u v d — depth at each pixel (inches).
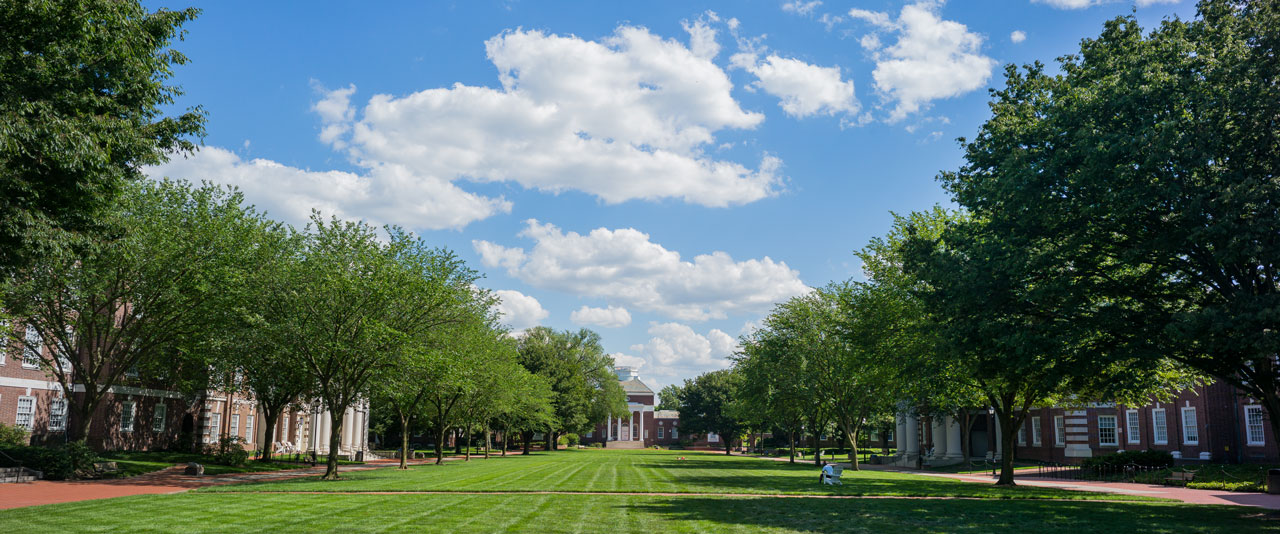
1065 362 802.8
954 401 1362.0
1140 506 848.9
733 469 1796.3
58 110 609.3
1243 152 709.3
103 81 673.6
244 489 989.2
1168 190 671.8
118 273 1213.1
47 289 1157.7
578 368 3550.7
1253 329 636.1
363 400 1686.8
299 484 1087.6
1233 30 738.8
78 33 616.1
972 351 873.5
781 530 623.5
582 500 855.7
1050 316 807.7
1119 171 683.4
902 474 1711.4
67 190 642.2
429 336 1393.9
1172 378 1066.7
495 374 1984.5
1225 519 721.0
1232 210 645.9
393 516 677.9
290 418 2428.6
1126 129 724.7
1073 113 776.3
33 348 1251.8
